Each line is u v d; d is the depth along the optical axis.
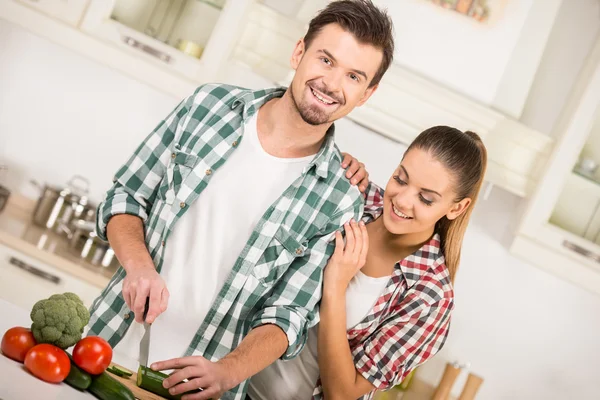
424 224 1.84
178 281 1.72
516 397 3.38
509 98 2.97
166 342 1.73
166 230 1.72
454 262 2.02
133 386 1.41
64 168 3.38
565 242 2.91
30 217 3.25
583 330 3.37
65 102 3.36
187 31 2.91
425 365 3.33
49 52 3.34
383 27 1.62
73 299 1.32
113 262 3.13
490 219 3.34
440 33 2.84
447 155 1.81
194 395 1.41
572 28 3.25
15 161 3.36
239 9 2.82
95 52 2.90
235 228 1.72
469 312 3.37
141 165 1.78
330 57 1.59
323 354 1.85
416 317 1.95
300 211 1.74
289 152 1.72
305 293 1.74
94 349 1.30
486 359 3.37
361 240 1.79
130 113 3.37
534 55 3.00
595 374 3.38
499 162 2.93
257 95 1.75
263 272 1.73
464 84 2.84
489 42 2.84
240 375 1.49
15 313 1.54
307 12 2.87
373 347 1.96
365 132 3.28
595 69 2.88
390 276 1.95
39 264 2.91
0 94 3.35
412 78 2.78
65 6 2.88
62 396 1.20
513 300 3.37
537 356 3.38
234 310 1.73
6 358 1.26
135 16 2.91
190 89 2.90
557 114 3.26
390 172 3.30
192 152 1.73
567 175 2.88
